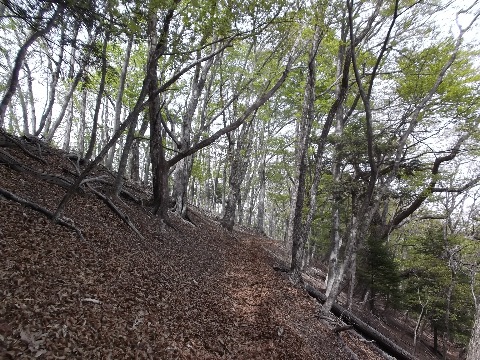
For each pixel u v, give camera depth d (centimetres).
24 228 672
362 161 1453
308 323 955
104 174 1411
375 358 1038
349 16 741
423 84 1144
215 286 984
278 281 1238
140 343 532
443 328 1977
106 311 570
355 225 966
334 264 1503
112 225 955
